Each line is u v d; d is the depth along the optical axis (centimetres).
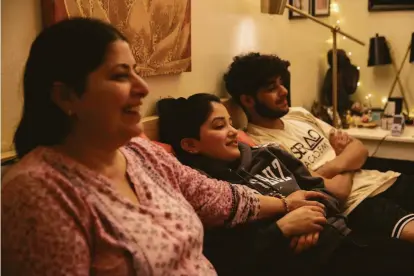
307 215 148
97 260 92
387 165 315
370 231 197
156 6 180
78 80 98
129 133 104
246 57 227
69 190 92
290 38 320
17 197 88
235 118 242
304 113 241
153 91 188
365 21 364
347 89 354
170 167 123
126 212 97
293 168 184
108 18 154
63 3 134
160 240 97
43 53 98
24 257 87
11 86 125
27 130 103
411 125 338
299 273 149
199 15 220
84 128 101
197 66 221
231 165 172
